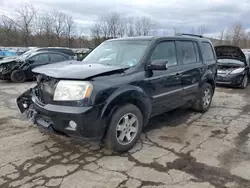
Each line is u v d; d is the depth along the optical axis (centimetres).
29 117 351
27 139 376
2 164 300
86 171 287
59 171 286
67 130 292
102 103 294
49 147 349
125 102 330
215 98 724
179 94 438
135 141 352
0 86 902
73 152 335
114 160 314
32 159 313
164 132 418
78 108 282
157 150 345
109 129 313
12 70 990
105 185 260
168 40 422
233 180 273
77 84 288
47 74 307
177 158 322
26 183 262
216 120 491
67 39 3353
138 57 369
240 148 357
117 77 322
